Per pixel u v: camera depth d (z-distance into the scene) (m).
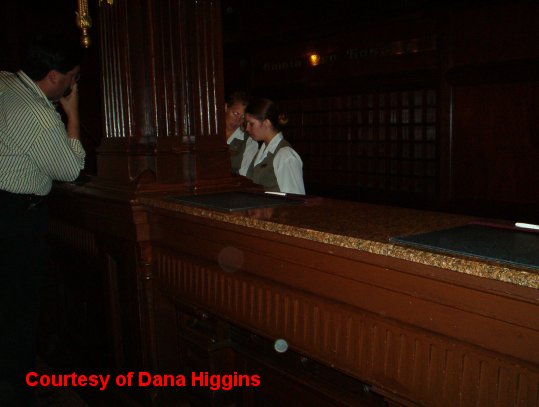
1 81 2.34
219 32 2.62
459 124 6.01
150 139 2.54
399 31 6.39
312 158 7.92
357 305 1.52
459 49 5.86
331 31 7.08
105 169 2.78
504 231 1.49
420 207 6.49
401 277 1.37
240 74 8.64
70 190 2.95
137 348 2.56
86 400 3.01
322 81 7.40
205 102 2.59
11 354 2.58
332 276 1.58
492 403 1.23
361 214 1.85
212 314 2.30
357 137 7.23
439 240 1.36
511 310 1.14
